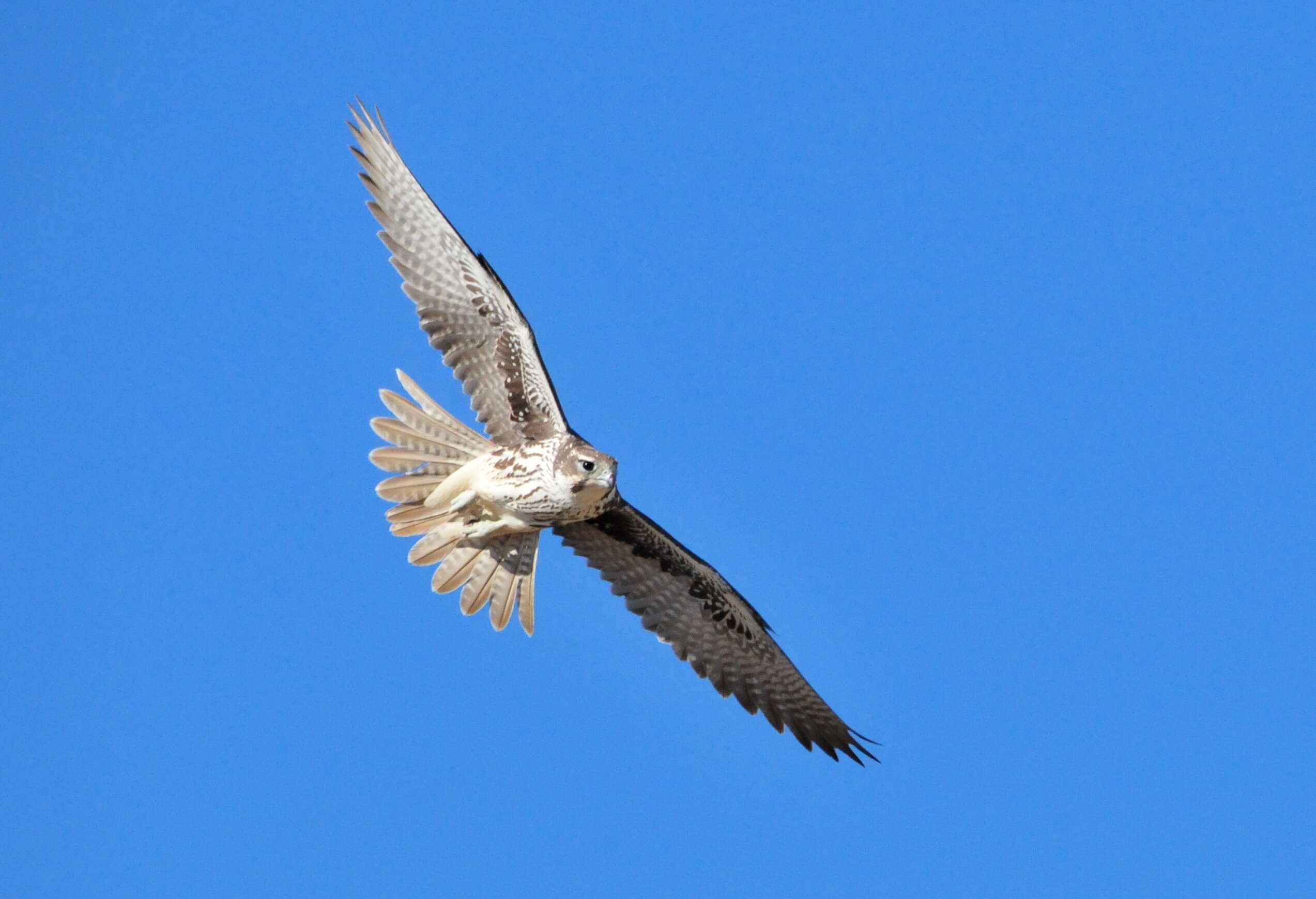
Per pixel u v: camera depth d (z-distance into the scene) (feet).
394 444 51.42
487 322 50.60
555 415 50.65
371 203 50.93
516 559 54.19
